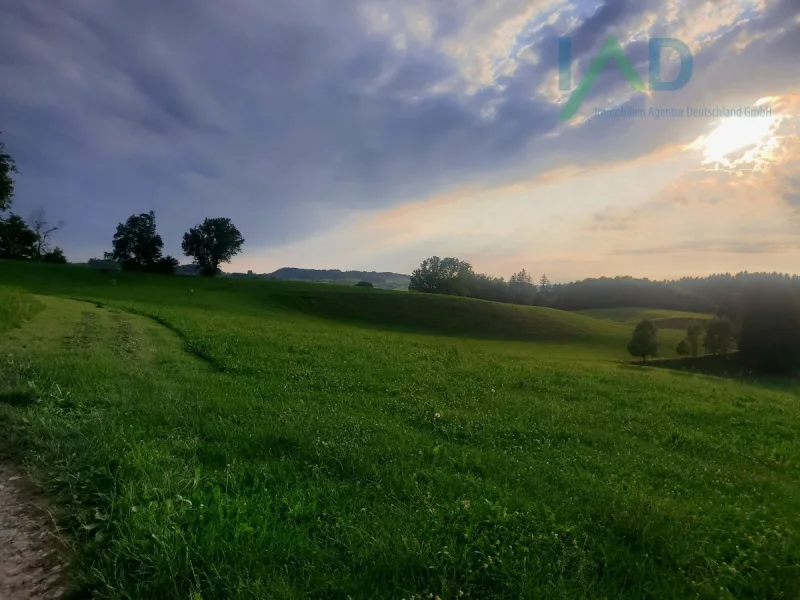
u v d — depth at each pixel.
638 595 4.77
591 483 8.09
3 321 21.73
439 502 6.34
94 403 9.87
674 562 5.51
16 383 10.40
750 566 5.70
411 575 4.56
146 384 12.12
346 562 4.73
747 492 8.89
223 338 24.62
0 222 96.50
